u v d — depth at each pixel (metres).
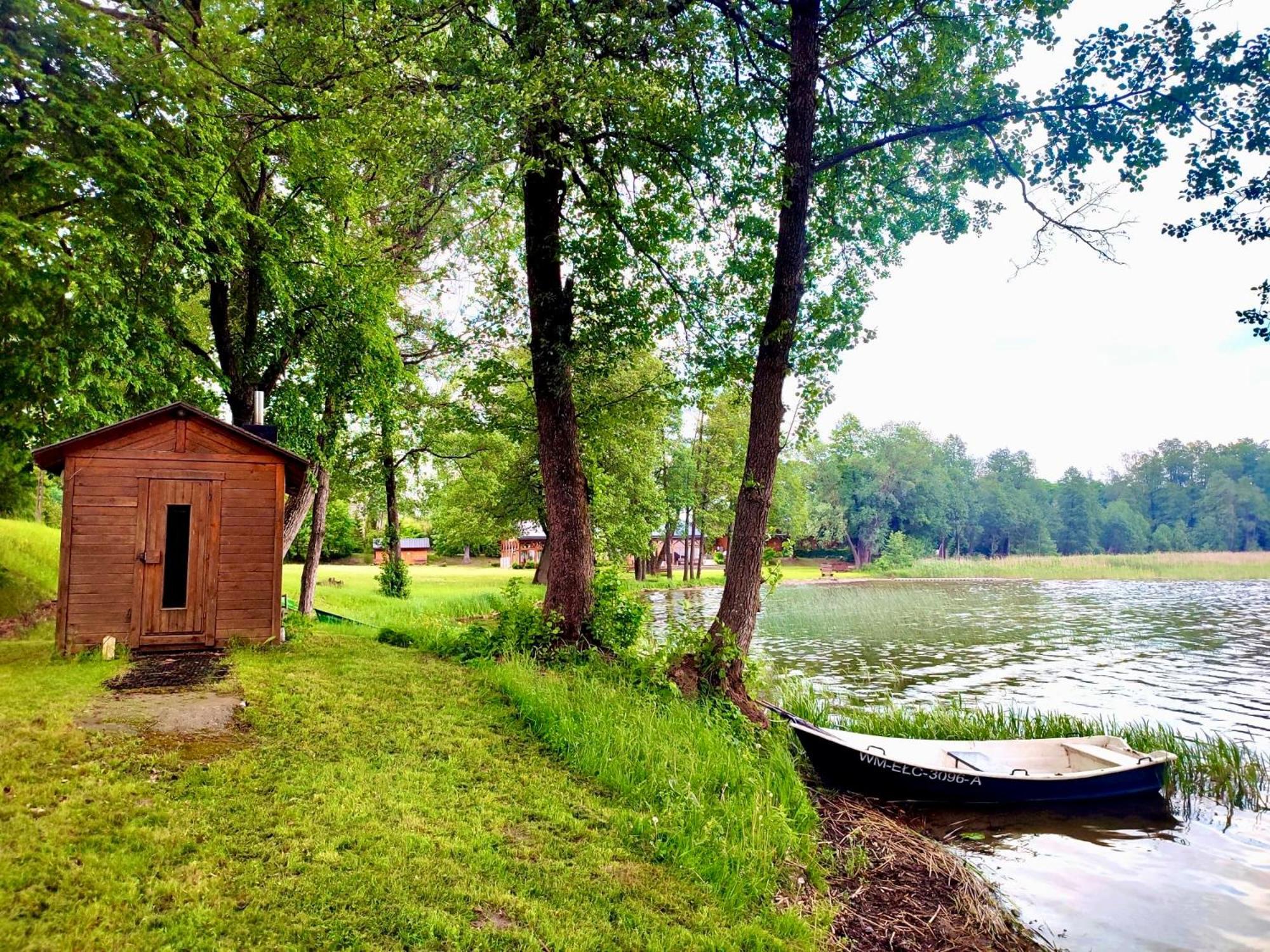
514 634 11.99
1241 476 112.56
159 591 10.45
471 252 14.13
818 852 6.40
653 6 9.30
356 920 4.09
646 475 35.78
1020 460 120.00
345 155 14.70
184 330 14.34
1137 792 8.88
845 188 12.55
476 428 25.02
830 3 11.20
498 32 10.20
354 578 38.94
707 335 12.80
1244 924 5.99
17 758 5.63
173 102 12.95
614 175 12.34
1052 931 5.82
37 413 12.45
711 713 9.13
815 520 82.88
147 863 4.38
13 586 15.63
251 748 6.52
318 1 10.71
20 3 10.95
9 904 3.80
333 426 18.69
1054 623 29.03
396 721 7.81
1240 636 24.89
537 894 4.71
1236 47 8.45
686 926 4.64
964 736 10.95
